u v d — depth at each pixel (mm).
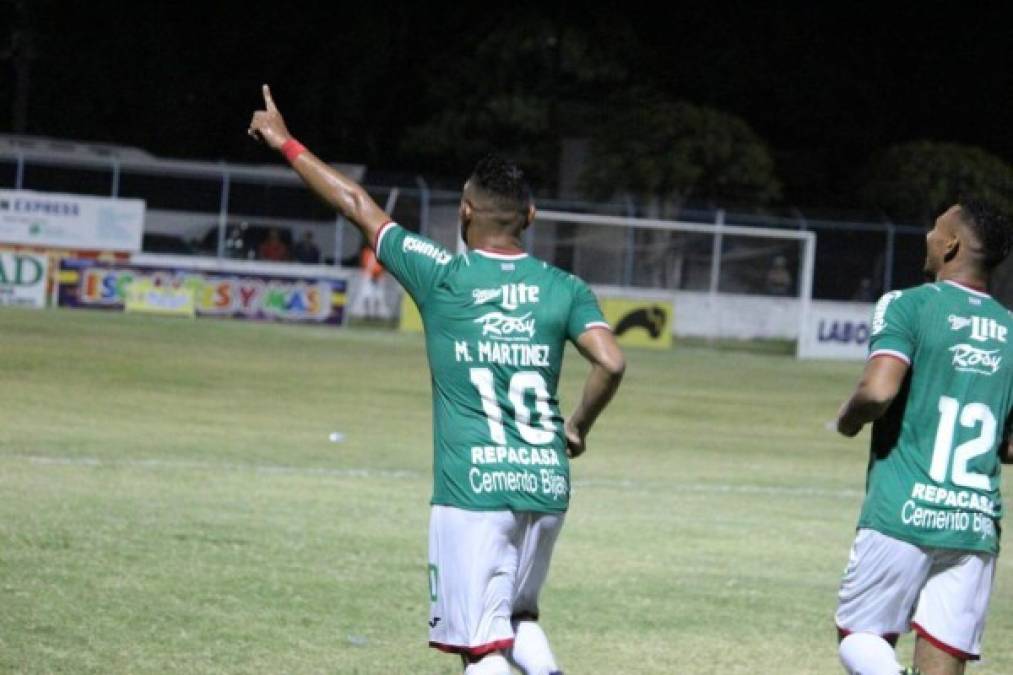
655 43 102875
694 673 15367
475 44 97062
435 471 10797
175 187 78812
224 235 72062
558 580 19672
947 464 11078
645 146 85312
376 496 25656
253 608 16922
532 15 93500
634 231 80062
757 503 28000
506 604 10586
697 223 82438
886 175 88062
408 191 72562
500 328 10648
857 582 11305
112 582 17672
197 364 48656
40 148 77125
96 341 53500
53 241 68562
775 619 18031
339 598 17703
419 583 18750
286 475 27547
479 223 10953
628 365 61469
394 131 100875
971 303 11273
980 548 11125
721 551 22547
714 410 46500
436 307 10727
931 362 11125
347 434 34750
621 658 15844
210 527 21562
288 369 49438
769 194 87000
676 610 18266
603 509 25969
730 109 103750
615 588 19344
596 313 10781
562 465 10766
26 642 14812
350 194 11062
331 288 71625
